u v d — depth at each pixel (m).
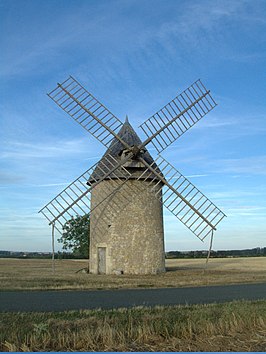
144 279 24.48
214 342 9.64
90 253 31.61
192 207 28.88
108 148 29.94
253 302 14.63
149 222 30.80
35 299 15.04
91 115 29.84
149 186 31.09
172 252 80.12
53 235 27.77
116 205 30.36
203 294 17.41
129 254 30.02
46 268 37.09
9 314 11.51
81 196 28.95
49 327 9.81
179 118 30.70
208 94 31.84
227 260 60.75
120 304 14.15
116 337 9.37
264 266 42.56
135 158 29.64
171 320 10.85
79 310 12.32
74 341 8.92
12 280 21.52
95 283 20.70
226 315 11.45
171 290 18.73
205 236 28.27
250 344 9.62
